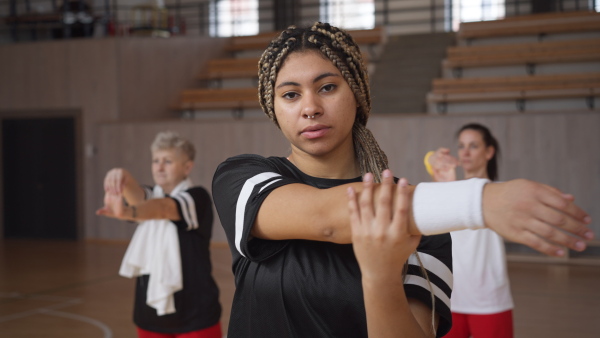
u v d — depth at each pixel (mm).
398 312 862
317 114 1019
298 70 1012
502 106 10039
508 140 8531
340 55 1024
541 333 4816
